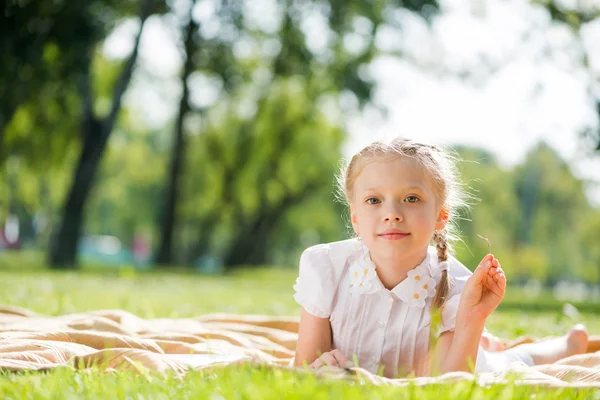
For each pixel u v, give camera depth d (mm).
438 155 3367
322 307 3486
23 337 3748
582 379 3180
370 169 3246
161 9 23219
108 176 42156
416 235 3209
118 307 7707
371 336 3443
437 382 2514
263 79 29688
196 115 30234
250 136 31641
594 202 59281
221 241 51656
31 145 23203
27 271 16906
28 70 17625
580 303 14922
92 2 17969
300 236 51031
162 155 41406
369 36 24531
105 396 2342
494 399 2234
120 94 21500
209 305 8914
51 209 37656
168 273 20969
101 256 49688
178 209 28438
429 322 3389
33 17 16891
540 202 58719
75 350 3510
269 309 8805
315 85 28391
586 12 17859
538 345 4316
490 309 3252
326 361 3133
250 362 2799
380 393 2318
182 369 3062
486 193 53219
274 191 34250
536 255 50938
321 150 33500
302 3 25547
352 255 3504
